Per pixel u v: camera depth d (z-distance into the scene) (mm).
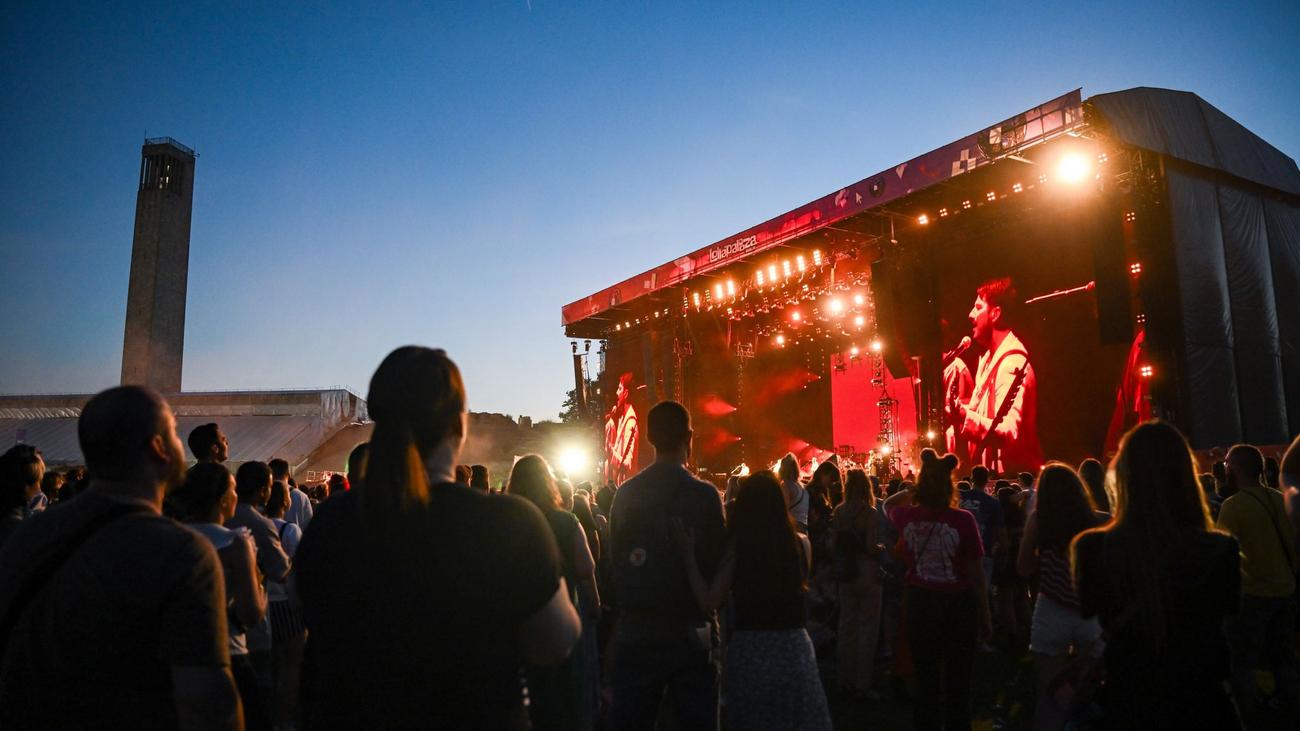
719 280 25438
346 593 1574
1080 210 16594
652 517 3828
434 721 1498
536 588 1575
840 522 7008
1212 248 15562
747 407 27672
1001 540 8445
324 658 1583
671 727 4762
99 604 1749
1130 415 15430
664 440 3982
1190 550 2564
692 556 3730
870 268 20953
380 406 1663
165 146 56781
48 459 38625
